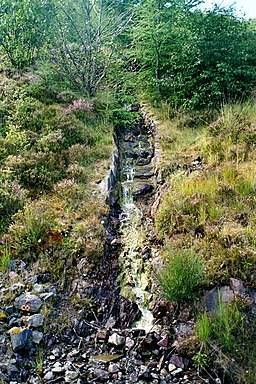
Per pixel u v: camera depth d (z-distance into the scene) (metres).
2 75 10.82
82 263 5.69
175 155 8.31
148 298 5.38
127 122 10.69
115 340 4.70
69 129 8.93
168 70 11.00
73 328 4.88
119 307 5.31
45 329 4.76
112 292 5.50
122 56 12.30
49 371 4.32
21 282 5.30
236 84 9.97
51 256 5.73
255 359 4.32
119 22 12.57
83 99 10.27
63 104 10.06
